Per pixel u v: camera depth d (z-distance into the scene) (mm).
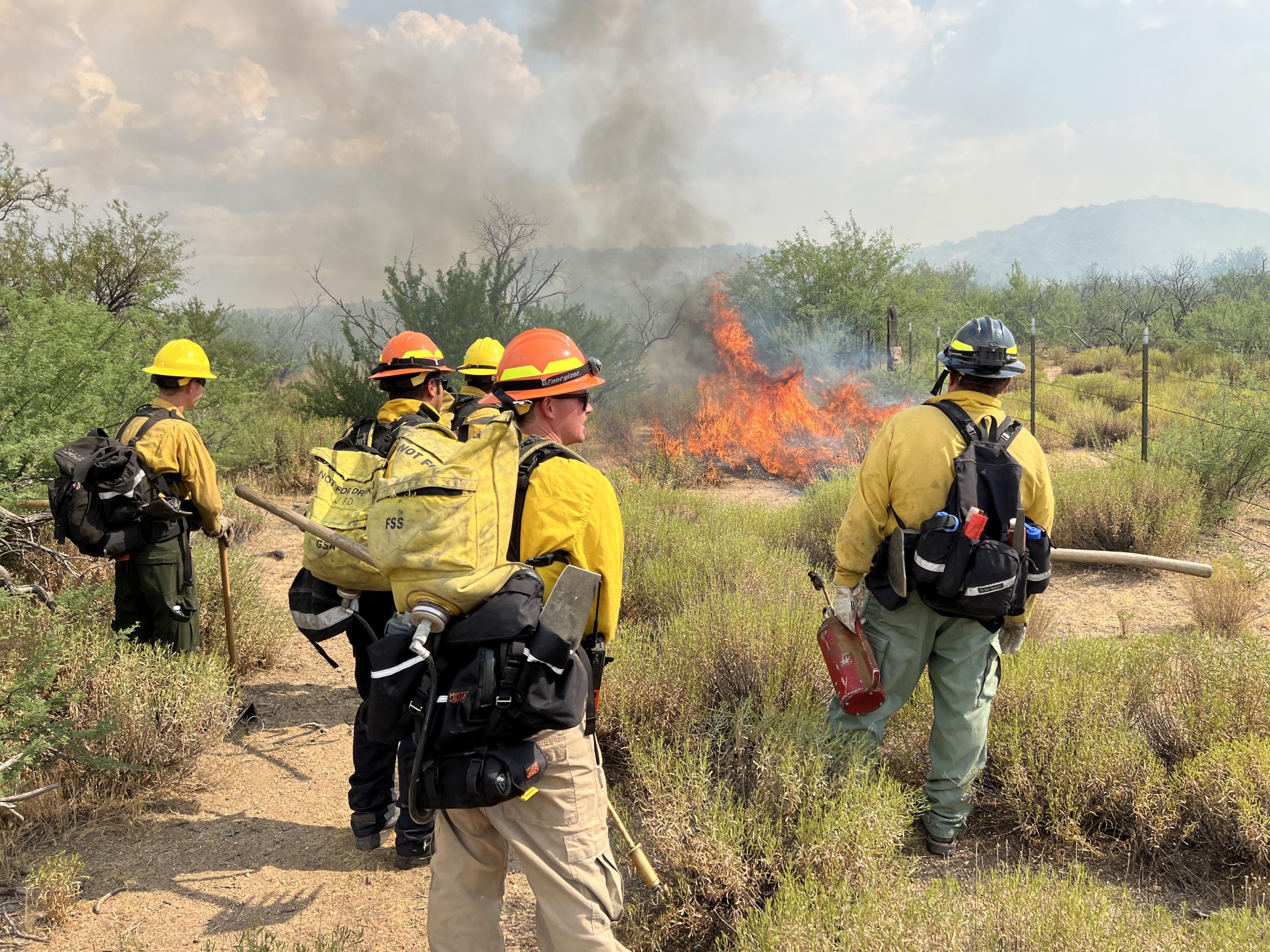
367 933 2795
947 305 24406
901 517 3014
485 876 2234
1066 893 2434
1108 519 7020
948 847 3162
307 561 3156
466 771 1922
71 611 3840
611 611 2189
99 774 3549
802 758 3086
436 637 1967
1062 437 12375
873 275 20094
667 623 5098
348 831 3459
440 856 2234
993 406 3086
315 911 2914
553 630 1934
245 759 4074
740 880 2701
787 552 6531
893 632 3154
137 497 3850
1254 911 2703
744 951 2398
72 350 5902
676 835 2781
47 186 12406
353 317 14523
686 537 6441
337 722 4512
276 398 15836
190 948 2701
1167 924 2363
